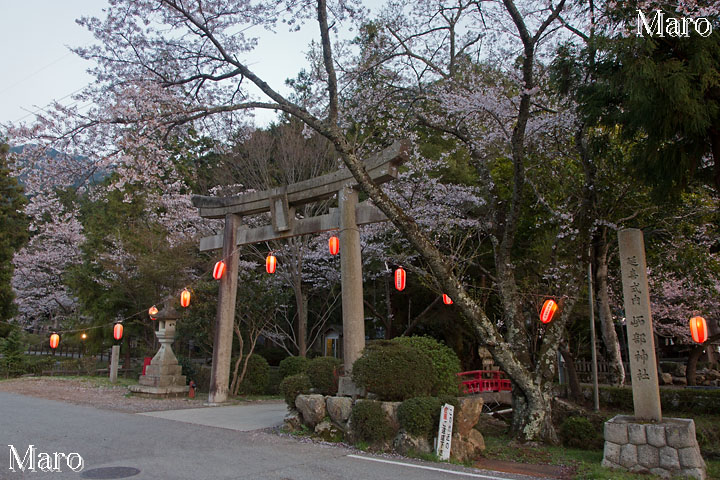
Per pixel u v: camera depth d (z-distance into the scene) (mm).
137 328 21688
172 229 19375
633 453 6305
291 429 8398
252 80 8656
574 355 16203
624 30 7375
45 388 14914
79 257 23219
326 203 17516
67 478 5250
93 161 8523
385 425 7148
